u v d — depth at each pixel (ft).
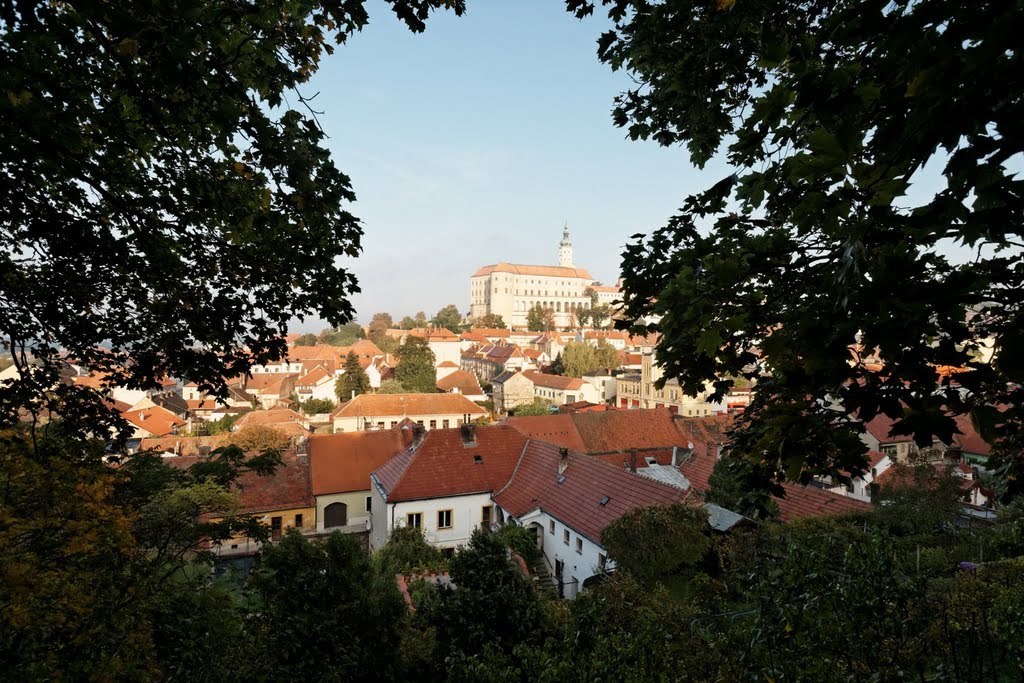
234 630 34.78
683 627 21.13
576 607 20.24
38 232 14.52
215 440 137.59
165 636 33.19
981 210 6.22
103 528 30.09
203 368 18.40
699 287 11.73
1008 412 9.27
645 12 16.21
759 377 15.16
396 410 183.62
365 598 35.60
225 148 13.56
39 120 11.21
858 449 10.66
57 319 17.03
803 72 7.76
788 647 17.47
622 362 335.06
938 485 63.00
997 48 5.23
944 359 6.59
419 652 37.37
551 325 529.86
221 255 16.53
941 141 6.12
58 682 25.76
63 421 19.77
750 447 15.74
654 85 18.57
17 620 25.64
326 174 13.96
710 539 53.16
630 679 17.02
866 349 7.09
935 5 5.72
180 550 39.42
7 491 25.81
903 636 19.03
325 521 103.04
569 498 74.02
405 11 13.01
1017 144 5.65
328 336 566.77
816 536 21.11
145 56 10.87
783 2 13.19
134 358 18.51
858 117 7.79
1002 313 9.54
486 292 636.07
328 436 111.75
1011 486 13.30
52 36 10.35
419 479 85.51
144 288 17.37
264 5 12.15
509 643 34.76
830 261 10.76
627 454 117.19
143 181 14.83
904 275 6.69
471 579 37.50
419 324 602.44
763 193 9.59
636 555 52.11
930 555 51.60
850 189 7.57
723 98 17.21
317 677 31.81
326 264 15.90
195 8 10.16
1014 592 27.45
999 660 19.44
